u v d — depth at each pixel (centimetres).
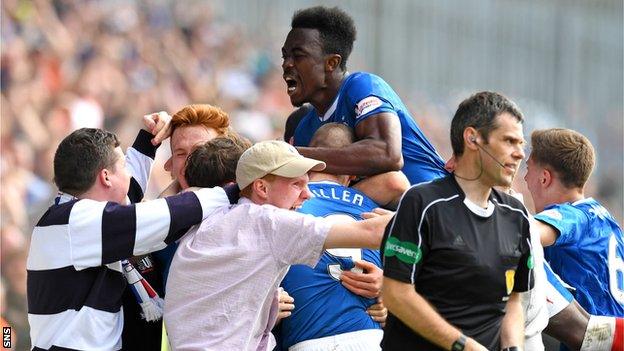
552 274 1382
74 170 1192
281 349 1274
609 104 4581
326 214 1286
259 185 1166
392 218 1097
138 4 3481
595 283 1438
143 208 1159
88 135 1203
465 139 1093
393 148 1370
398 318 1111
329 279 1258
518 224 1115
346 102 1439
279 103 3725
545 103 4341
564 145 1459
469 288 1081
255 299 1141
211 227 1156
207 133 1322
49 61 3053
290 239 1134
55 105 2977
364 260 1270
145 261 1273
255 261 1138
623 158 4500
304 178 1170
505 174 1088
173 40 3500
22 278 2395
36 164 2831
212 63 3606
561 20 4412
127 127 3142
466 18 4128
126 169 1248
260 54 3800
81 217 1162
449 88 4075
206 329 1141
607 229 1462
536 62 4328
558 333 1370
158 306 1220
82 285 1170
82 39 3206
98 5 3344
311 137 1502
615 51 4597
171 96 3347
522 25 4281
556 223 1398
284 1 4006
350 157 1348
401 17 3956
